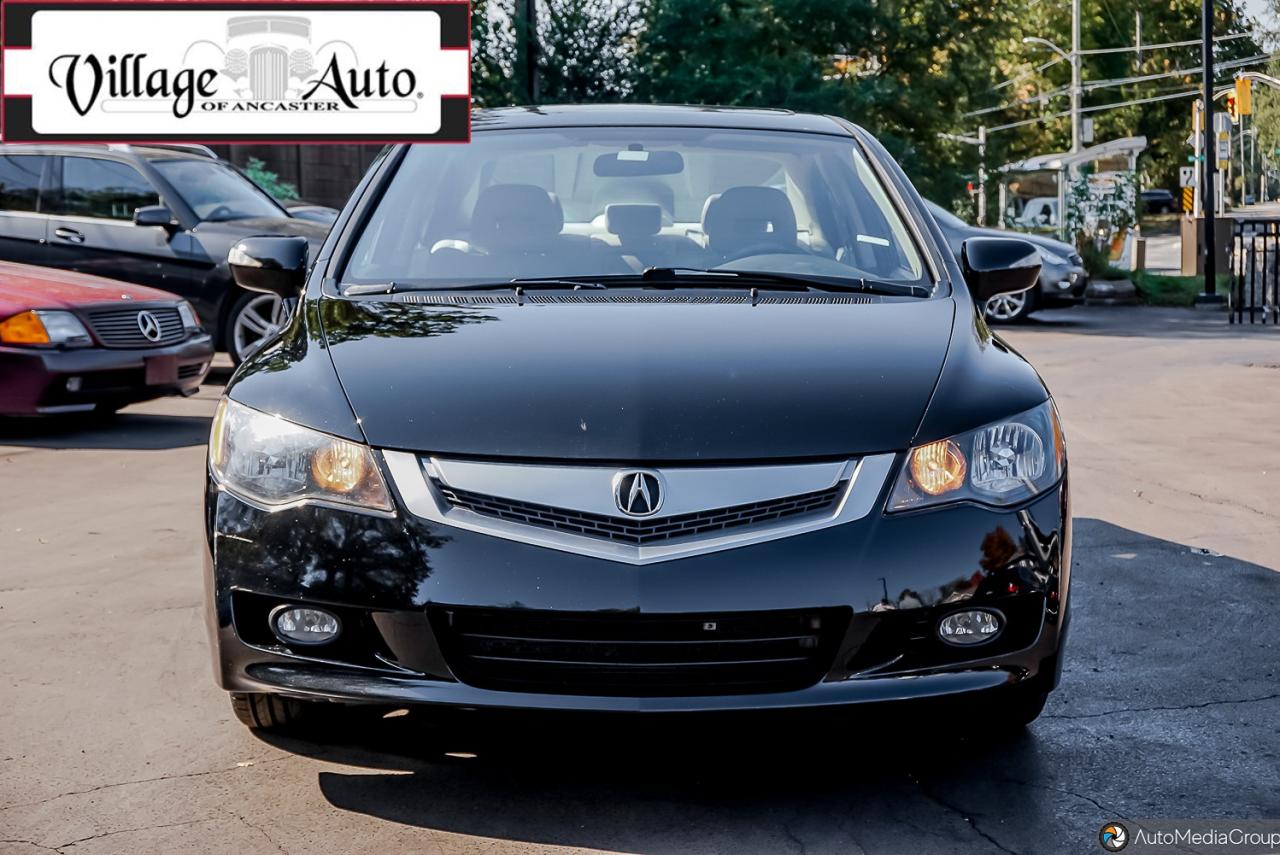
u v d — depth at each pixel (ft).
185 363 29.50
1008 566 10.32
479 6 65.82
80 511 21.07
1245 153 195.72
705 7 68.80
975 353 11.67
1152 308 68.90
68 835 10.11
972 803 10.68
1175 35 218.18
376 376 10.92
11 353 27.09
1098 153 91.61
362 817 10.40
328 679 10.25
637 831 10.18
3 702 12.88
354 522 10.19
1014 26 85.81
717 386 10.69
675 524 10.02
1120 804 10.68
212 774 11.21
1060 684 13.48
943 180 79.05
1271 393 34.71
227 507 10.58
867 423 10.46
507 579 9.87
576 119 15.60
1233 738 12.05
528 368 10.93
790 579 9.91
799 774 11.21
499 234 13.74
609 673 10.02
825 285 13.15
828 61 76.28
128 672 13.74
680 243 13.75
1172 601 16.30
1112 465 24.86
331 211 46.78
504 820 10.36
